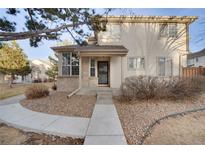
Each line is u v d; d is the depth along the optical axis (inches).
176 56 601.9
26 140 189.6
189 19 588.7
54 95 466.0
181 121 235.9
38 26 285.0
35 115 274.7
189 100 346.3
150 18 587.8
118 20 591.2
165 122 228.5
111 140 163.3
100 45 590.9
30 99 426.3
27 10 277.7
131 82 352.5
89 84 582.2
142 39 598.2
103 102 351.6
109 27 598.5
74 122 233.3
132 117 245.0
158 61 597.6
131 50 596.7
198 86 365.1
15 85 1016.9
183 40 601.6
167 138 181.0
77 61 580.4
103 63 607.5
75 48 544.7
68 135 192.2
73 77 565.6
